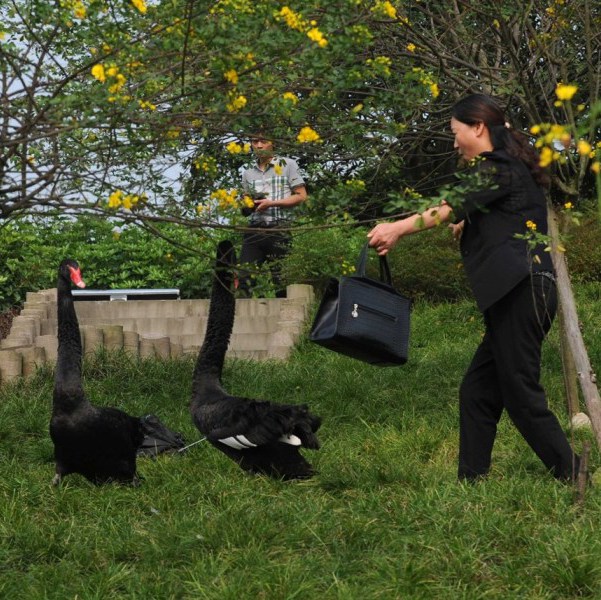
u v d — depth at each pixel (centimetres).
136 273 2119
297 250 1786
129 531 803
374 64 679
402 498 848
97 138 692
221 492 897
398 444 1060
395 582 675
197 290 2081
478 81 1030
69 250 2123
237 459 941
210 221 715
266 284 796
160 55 650
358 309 851
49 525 830
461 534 745
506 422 1100
